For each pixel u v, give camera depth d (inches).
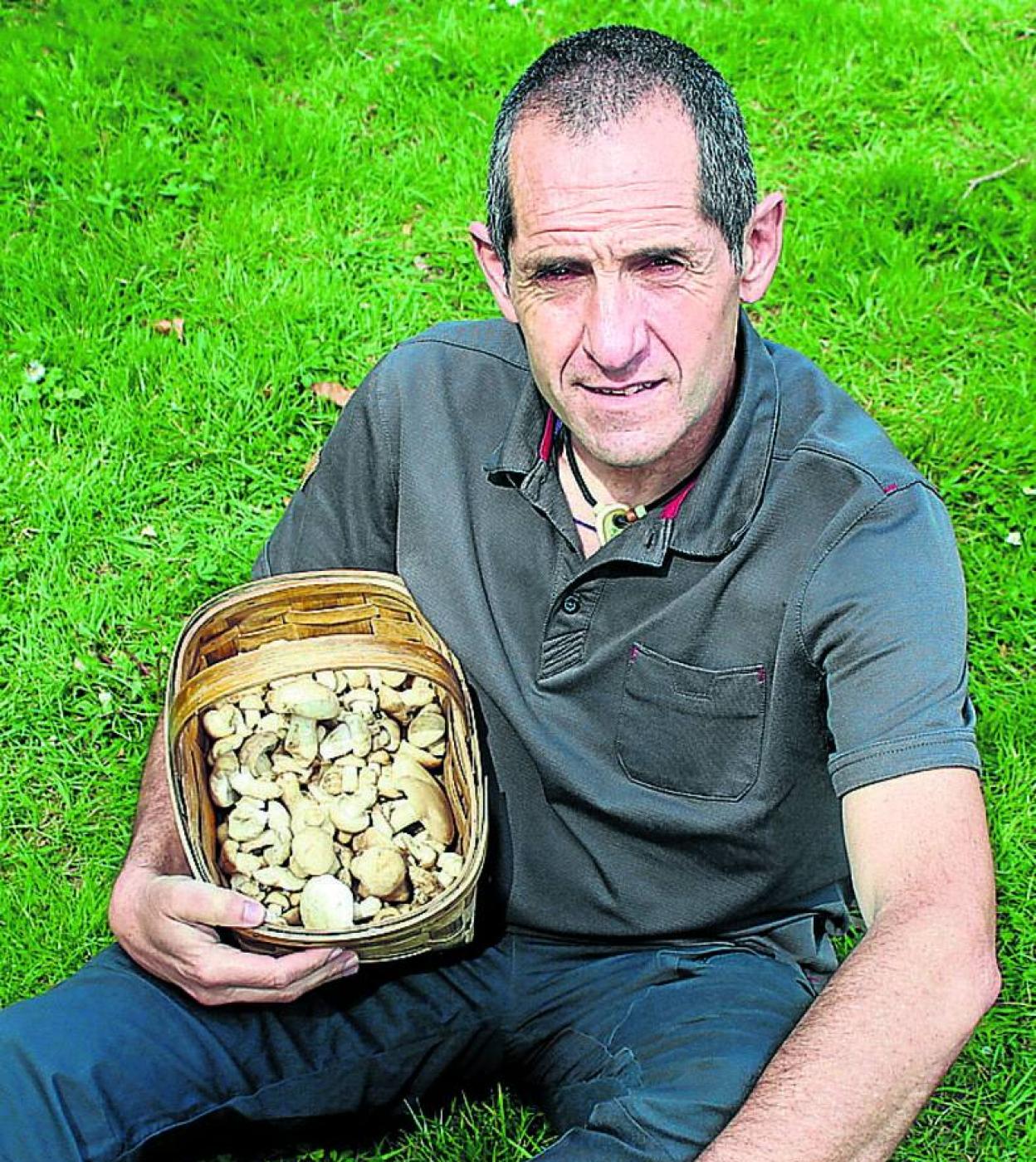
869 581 76.0
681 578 80.2
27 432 147.8
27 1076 80.4
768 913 88.0
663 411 77.3
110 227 168.6
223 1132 88.7
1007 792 119.1
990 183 177.3
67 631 132.3
